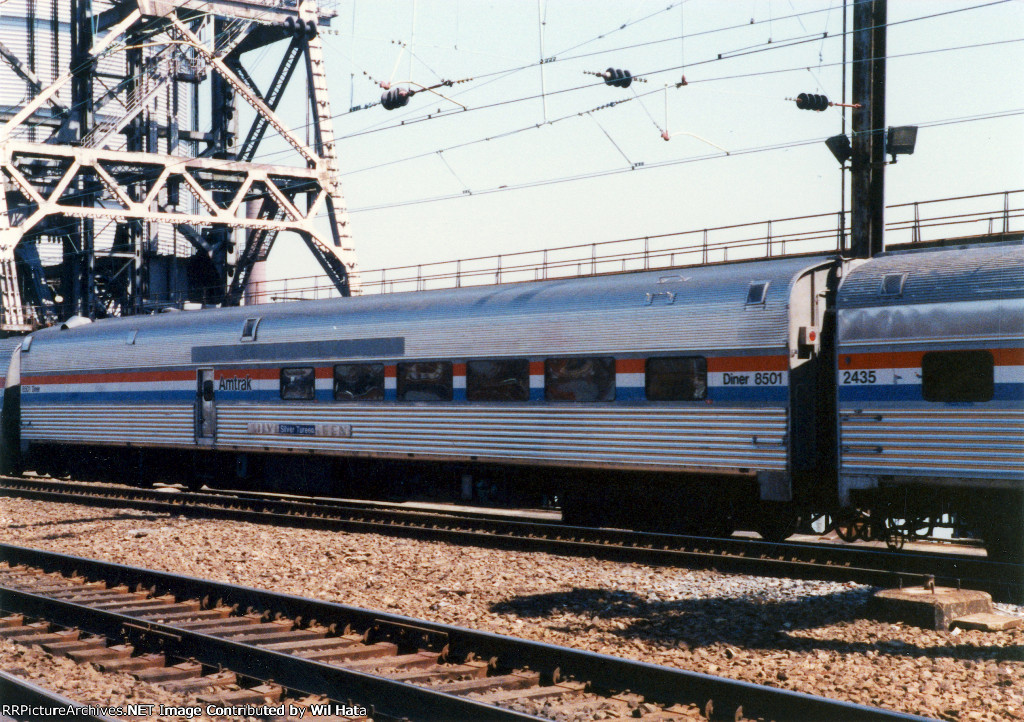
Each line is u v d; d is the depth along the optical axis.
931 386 12.84
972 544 15.38
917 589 10.16
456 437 17.66
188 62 52.56
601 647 9.12
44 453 27.20
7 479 25.48
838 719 6.51
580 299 16.33
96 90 59.41
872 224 17.47
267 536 16.05
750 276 14.70
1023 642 9.02
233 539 15.80
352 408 19.28
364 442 19.05
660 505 15.69
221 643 8.45
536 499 17.64
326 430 19.70
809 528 16.30
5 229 44.56
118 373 24.36
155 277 54.50
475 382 17.45
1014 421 12.16
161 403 23.22
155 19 49.50
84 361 25.36
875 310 13.37
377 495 19.92
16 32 67.25
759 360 14.20
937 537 15.83
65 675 8.31
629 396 15.52
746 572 12.53
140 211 46.91
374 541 15.43
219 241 56.25
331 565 13.43
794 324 14.09
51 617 10.38
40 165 50.91
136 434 23.86
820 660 8.50
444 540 15.43
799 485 14.34
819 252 20.22
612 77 18.14
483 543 14.96
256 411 21.08
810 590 11.45
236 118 55.94
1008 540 12.66
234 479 22.50
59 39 68.88
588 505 16.53
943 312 12.77
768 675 8.06
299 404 20.22
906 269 13.48
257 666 8.16
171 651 8.88
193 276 56.19
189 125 65.25
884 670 8.17
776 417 14.02
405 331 18.44
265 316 21.34
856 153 17.31
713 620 10.04
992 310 12.40
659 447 15.16
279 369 20.64
